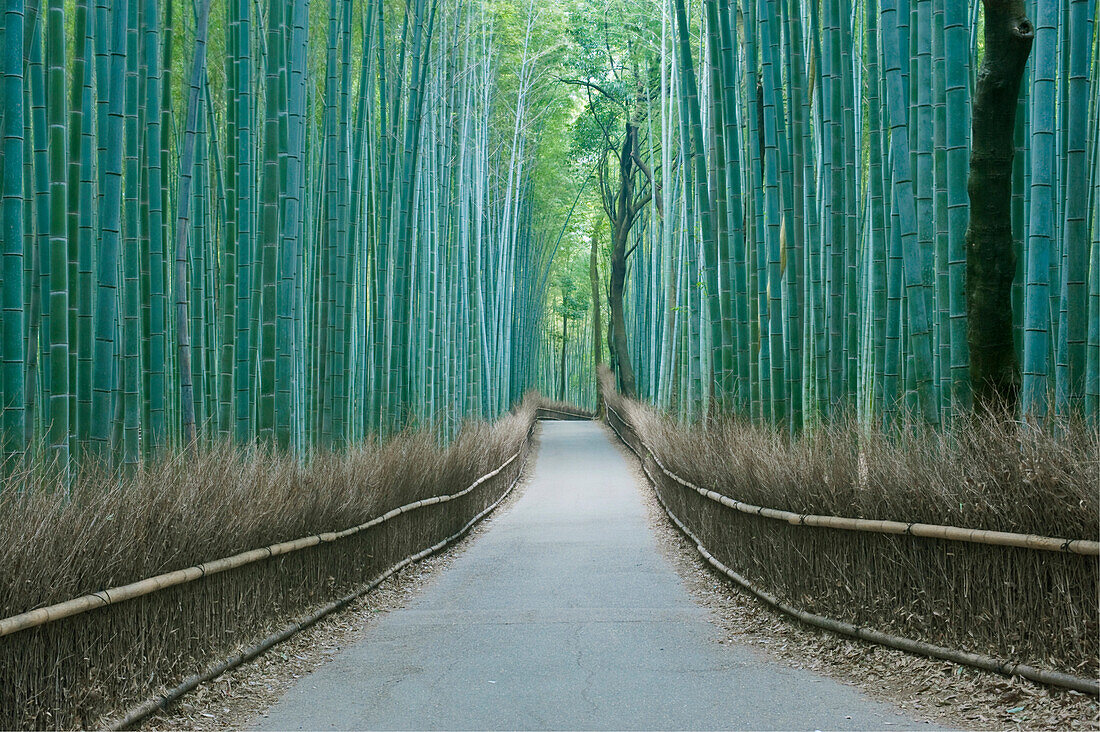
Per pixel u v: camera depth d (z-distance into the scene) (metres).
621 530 10.50
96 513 3.66
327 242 8.74
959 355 4.95
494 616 5.96
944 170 5.49
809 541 5.29
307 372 9.61
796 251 7.74
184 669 4.07
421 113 11.15
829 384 7.55
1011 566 3.72
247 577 4.76
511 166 19.28
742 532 6.53
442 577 7.78
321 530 5.87
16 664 3.04
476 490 11.35
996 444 3.97
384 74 10.27
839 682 4.21
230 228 7.18
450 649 5.08
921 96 5.66
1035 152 4.45
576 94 23.89
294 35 7.18
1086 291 5.14
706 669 4.52
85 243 5.21
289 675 4.63
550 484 16.11
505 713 3.88
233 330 7.10
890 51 5.27
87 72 5.33
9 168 4.37
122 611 3.59
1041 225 4.43
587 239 35.62
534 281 28.89
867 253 8.42
